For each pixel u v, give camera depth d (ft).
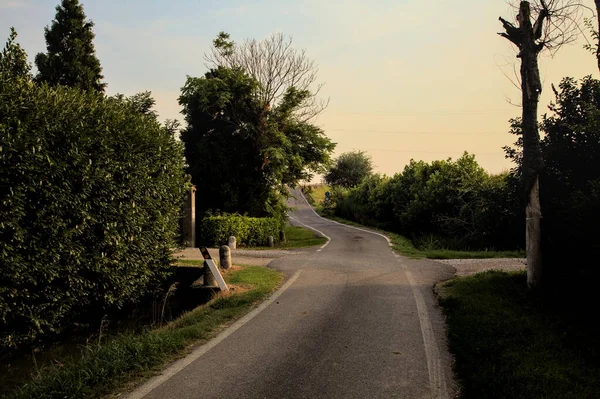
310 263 47.16
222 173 85.51
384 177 133.49
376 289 33.14
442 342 20.84
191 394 15.42
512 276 32.89
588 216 22.48
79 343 25.44
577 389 14.70
